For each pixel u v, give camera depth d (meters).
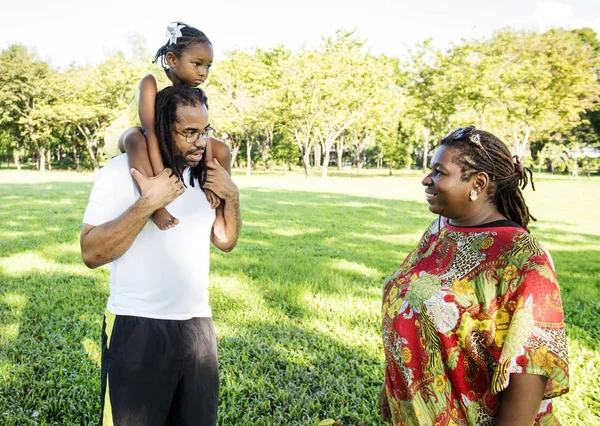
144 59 41.16
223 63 41.50
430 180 1.86
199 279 2.24
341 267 7.68
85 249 2.05
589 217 15.79
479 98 35.19
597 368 4.15
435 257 1.91
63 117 42.59
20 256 7.99
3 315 5.24
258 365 4.12
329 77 37.16
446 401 1.77
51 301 5.70
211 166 2.27
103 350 2.21
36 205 15.07
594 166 51.00
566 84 36.34
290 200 18.81
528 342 1.58
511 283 1.67
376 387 3.84
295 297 5.97
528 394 1.60
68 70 47.12
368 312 5.51
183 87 2.12
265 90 41.09
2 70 42.78
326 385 3.85
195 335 2.21
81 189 21.83
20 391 3.64
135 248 2.12
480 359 1.72
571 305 6.03
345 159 82.44
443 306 1.75
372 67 38.03
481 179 1.79
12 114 45.56
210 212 2.31
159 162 2.10
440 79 38.59
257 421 3.36
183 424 2.24
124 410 2.10
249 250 8.93
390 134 50.97
